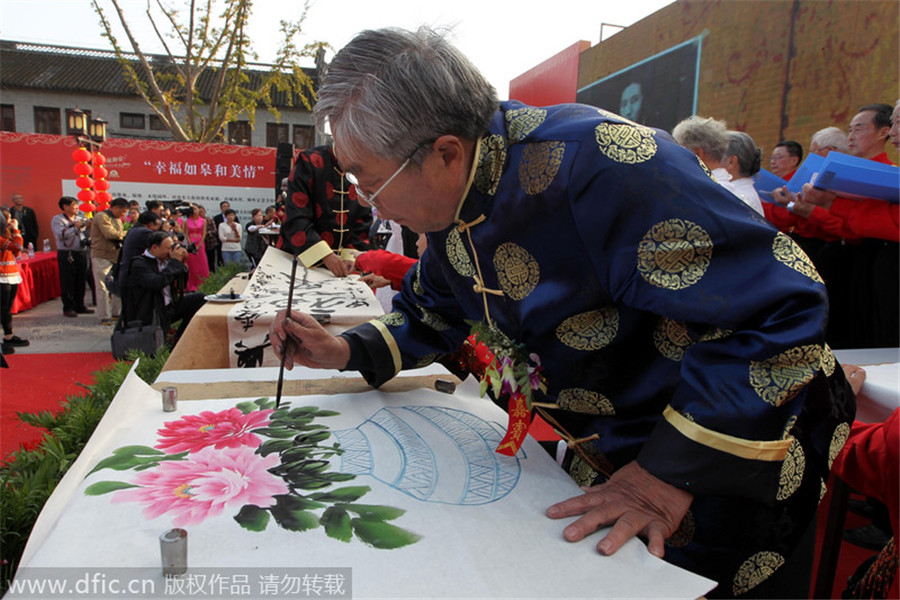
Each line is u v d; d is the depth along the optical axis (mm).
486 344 955
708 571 787
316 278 2422
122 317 4145
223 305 1885
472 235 885
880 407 1338
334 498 760
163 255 4184
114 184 10578
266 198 11125
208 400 1114
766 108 3926
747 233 695
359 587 583
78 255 7121
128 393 1059
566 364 879
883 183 2004
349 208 2811
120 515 698
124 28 12969
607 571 627
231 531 672
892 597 1060
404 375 1315
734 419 673
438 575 609
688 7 4793
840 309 2625
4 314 5207
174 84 16922
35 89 18578
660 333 812
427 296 1155
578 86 7031
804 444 745
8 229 5176
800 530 782
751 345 678
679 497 706
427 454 903
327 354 1067
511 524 715
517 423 910
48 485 1456
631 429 875
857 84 3188
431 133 771
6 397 3781
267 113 19734
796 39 3645
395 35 779
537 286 848
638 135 766
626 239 740
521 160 818
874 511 1840
